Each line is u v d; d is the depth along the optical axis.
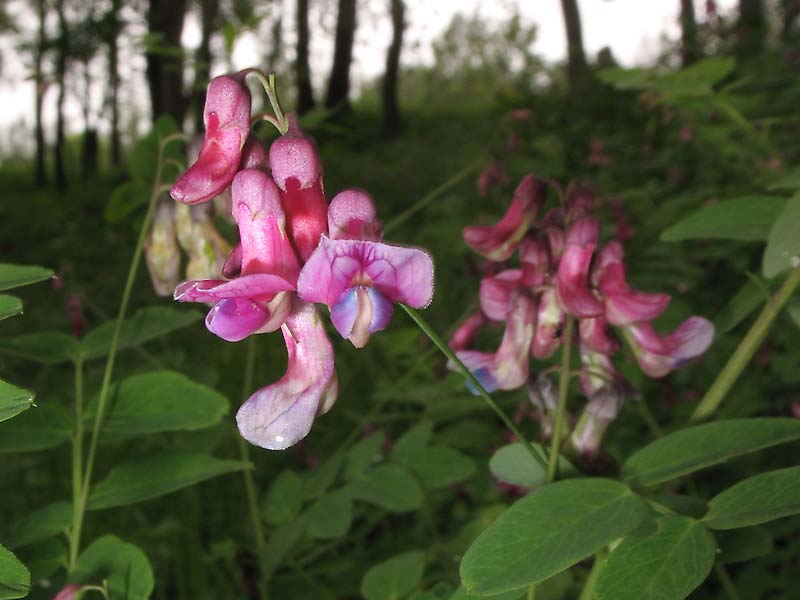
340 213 0.09
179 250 0.15
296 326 0.09
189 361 0.38
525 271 0.13
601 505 0.09
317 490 0.19
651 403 0.29
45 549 0.13
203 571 0.22
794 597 0.21
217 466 0.13
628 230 0.30
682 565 0.09
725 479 0.27
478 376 0.13
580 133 0.65
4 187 1.60
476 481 0.25
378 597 0.15
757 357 0.29
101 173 1.61
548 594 0.17
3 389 0.08
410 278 0.08
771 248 0.11
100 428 0.13
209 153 0.09
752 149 0.38
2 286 0.10
